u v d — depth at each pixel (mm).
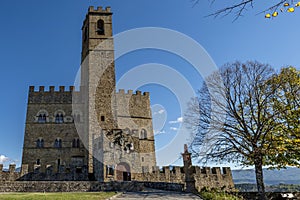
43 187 28125
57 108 51250
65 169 37125
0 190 27656
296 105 25641
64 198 17625
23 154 47531
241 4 5008
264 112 26328
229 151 25625
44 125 49875
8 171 35781
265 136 25312
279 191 26062
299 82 25828
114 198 18922
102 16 53344
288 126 25047
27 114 50344
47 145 48594
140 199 18219
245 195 24453
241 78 28266
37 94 51969
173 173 41125
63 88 52656
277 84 26688
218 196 19016
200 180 41250
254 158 24609
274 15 5164
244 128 26188
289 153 24250
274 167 26688
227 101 27922
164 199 18156
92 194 21547
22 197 18531
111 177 35250
